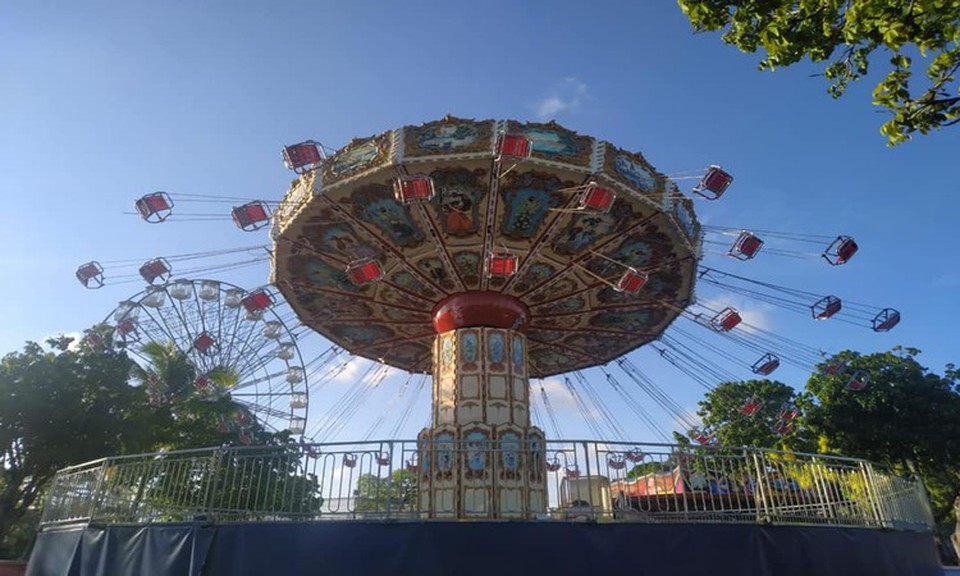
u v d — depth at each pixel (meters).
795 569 10.10
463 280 17.53
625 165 14.58
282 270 17.78
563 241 16.08
